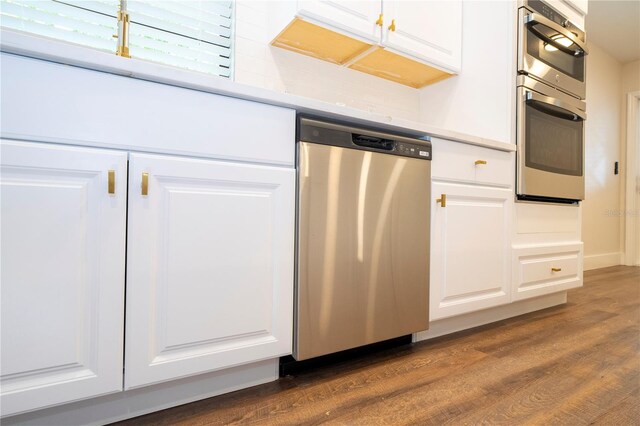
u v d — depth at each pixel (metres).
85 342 0.77
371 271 1.19
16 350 0.71
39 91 0.72
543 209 1.84
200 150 0.90
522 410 0.92
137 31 1.41
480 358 1.26
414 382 1.07
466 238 1.48
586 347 1.37
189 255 0.88
